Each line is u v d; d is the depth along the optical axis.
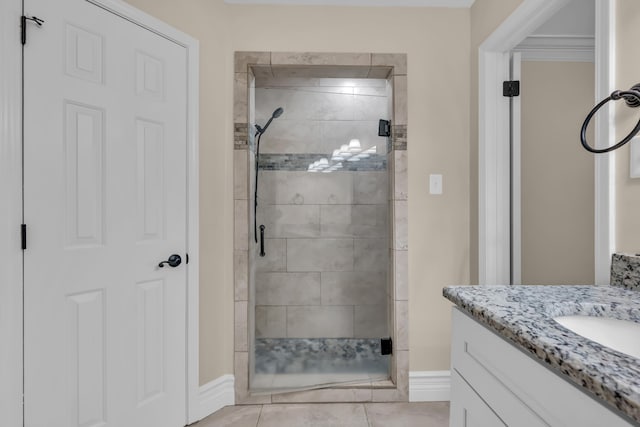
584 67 2.35
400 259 2.09
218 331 1.99
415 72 2.09
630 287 1.03
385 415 1.92
